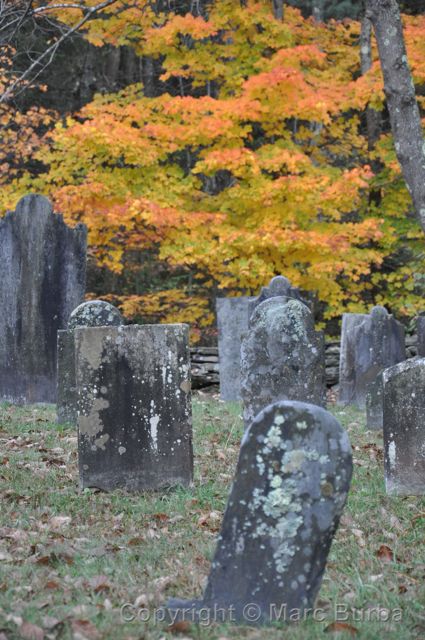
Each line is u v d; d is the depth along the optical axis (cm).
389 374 786
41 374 1291
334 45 2175
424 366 774
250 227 1830
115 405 778
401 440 780
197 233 1769
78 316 1108
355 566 560
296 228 1827
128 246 1973
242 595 446
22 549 584
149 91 2666
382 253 2014
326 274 1809
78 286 1296
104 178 1798
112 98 2006
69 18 1891
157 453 779
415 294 2259
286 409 450
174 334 784
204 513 709
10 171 1997
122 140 1730
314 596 447
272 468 449
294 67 1905
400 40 1241
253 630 433
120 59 2827
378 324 1494
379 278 2078
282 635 425
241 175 1811
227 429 1113
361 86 1880
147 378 780
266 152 1852
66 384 1096
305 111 1827
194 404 1377
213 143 1972
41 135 2477
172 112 1809
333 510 445
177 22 1889
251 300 1397
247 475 453
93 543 609
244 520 451
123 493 767
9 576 523
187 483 780
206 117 1794
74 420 1095
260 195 1758
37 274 1295
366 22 2119
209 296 2523
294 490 445
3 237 1301
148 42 1945
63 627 431
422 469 774
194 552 593
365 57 2131
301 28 2144
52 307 1293
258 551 447
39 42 2298
